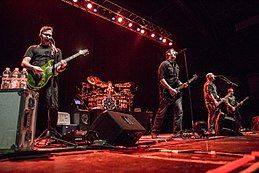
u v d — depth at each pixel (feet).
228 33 31.60
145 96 30.91
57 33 22.84
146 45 31.99
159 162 5.55
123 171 4.56
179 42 33.06
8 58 18.56
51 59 10.30
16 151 6.59
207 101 19.53
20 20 19.60
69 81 23.47
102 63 27.14
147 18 27.71
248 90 38.24
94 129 9.32
